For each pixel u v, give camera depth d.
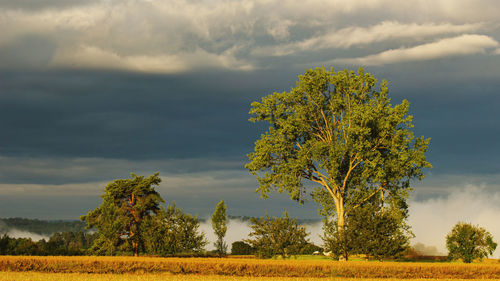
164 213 48.31
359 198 55.06
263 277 33.31
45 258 35.12
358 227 41.53
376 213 42.19
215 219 55.03
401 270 34.22
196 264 34.56
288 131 55.56
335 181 54.44
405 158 52.44
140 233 52.41
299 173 55.72
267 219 43.56
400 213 52.66
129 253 53.84
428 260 50.12
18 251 47.88
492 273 34.59
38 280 28.56
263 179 55.59
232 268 34.22
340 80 55.62
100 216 53.22
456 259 44.78
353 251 41.41
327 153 54.66
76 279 29.41
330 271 34.19
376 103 55.72
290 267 34.12
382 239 40.81
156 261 34.88
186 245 47.72
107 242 51.72
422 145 54.94
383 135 54.16
